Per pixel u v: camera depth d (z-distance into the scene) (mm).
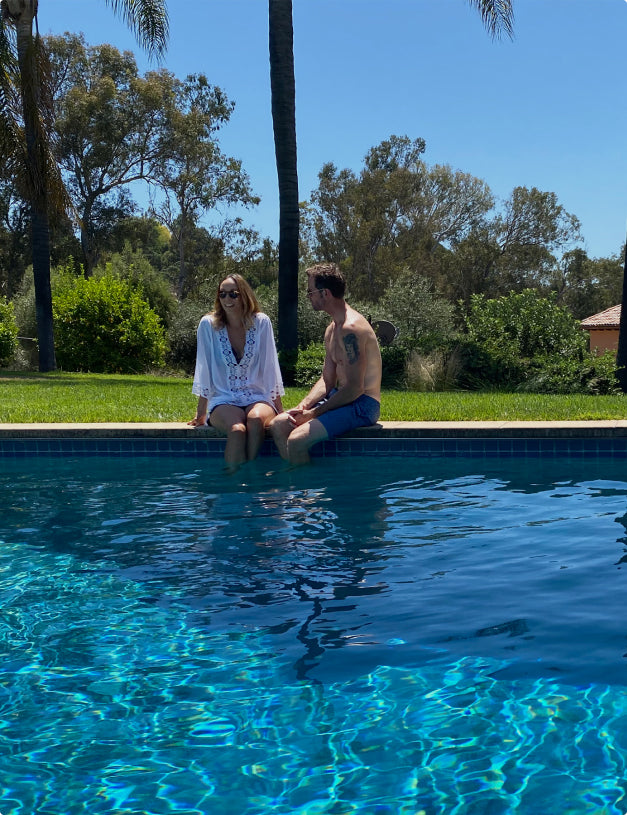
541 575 3311
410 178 48500
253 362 6336
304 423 6031
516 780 1805
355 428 6281
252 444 6055
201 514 4523
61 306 21453
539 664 2412
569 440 6273
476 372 13992
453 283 49062
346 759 1921
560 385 13289
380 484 5285
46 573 3480
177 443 6641
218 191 38875
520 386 13445
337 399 6059
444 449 6332
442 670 2393
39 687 2365
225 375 6324
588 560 3520
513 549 3719
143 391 12445
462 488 5148
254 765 1911
